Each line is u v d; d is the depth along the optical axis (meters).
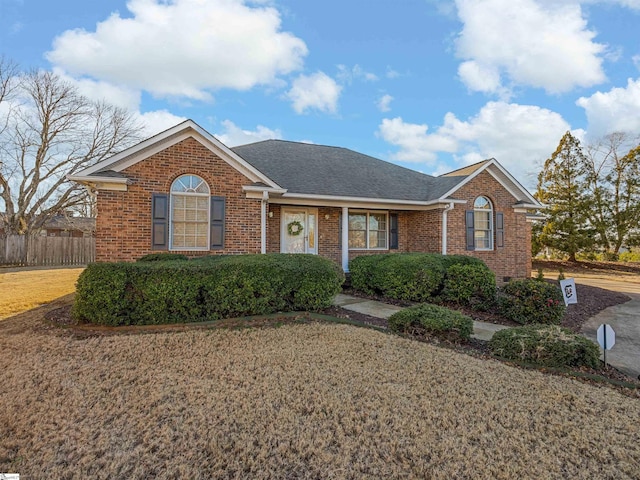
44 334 6.52
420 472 2.84
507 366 5.14
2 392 4.22
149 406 3.88
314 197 12.56
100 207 9.50
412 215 15.34
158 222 9.94
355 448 3.15
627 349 6.37
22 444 3.24
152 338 6.22
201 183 10.49
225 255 9.73
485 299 9.15
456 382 4.50
